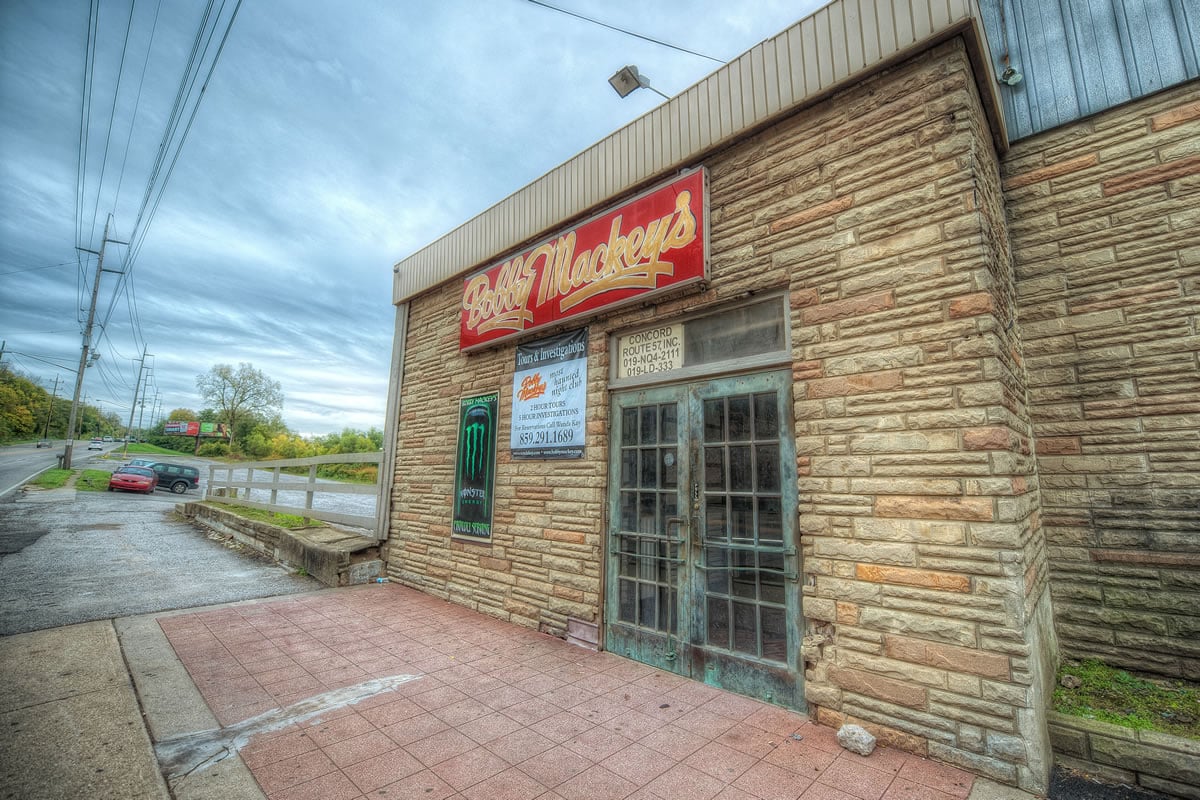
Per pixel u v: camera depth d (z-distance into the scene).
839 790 2.83
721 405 4.46
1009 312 3.86
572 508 5.44
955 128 3.47
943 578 3.18
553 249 5.95
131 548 10.16
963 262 3.34
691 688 4.16
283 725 3.51
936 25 3.51
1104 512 3.93
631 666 4.63
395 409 8.46
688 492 4.55
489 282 6.84
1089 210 4.15
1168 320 3.81
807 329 3.95
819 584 3.65
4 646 4.77
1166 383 3.79
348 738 3.35
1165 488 3.75
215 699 3.87
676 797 2.77
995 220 3.86
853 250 3.80
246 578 7.96
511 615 5.90
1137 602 3.78
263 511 11.89
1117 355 3.97
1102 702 3.31
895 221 3.64
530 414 6.09
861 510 3.53
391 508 8.18
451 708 3.79
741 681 4.05
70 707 3.65
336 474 29.19
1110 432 3.96
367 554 7.97
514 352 6.48
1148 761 2.80
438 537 7.16
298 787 2.82
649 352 5.11
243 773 2.94
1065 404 4.13
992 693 2.96
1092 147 4.19
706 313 4.71
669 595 4.57
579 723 3.58
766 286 4.25
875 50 3.78
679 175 4.82
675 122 4.97
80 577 7.64
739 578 4.15
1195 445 3.68
